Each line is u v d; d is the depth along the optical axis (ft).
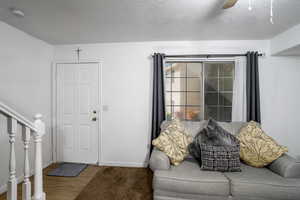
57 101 9.80
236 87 8.67
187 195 5.33
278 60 8.68
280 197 4.82
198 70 9.35
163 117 8.91
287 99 8.70
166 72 9.48
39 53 8.77
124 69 9.43
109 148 9.60
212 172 5.70
